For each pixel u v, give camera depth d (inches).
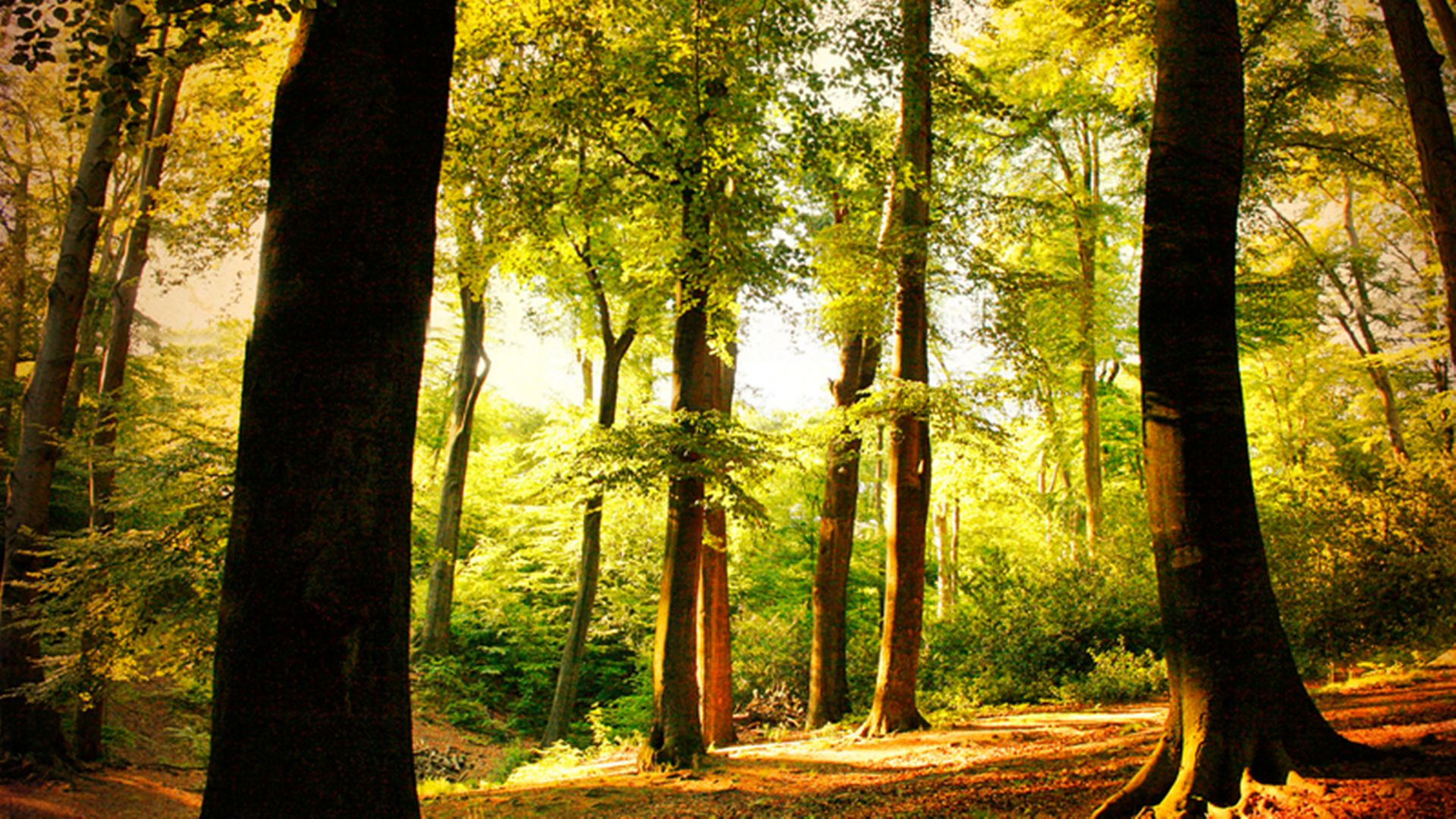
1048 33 709.3
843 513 634.2
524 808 378.3
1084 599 666.2
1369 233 1042.7
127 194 719.7
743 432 498.9
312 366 158.6
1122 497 933.8
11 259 745.6
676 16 424.5
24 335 850.1
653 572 941.8
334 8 170.7
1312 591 540.7
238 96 398.9
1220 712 175.6
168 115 524.4
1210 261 192.2
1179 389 189.8
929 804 265.7
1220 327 190.2
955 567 1034.1
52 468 471.8
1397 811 141.9
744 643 826.8
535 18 389.4
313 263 161.5
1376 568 533.6
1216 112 197.8
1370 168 643.5
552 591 1029.8
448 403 1290.6
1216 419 186.1
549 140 425.1
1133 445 1173.7
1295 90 616.7
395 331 165.9
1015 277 486.0
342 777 149.8
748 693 768.3
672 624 465.4
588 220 499.8
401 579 164.6
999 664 671.8
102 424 488.7
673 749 451.8
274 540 154.0
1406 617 503.5
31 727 449.7
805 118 394.3
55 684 405.4
